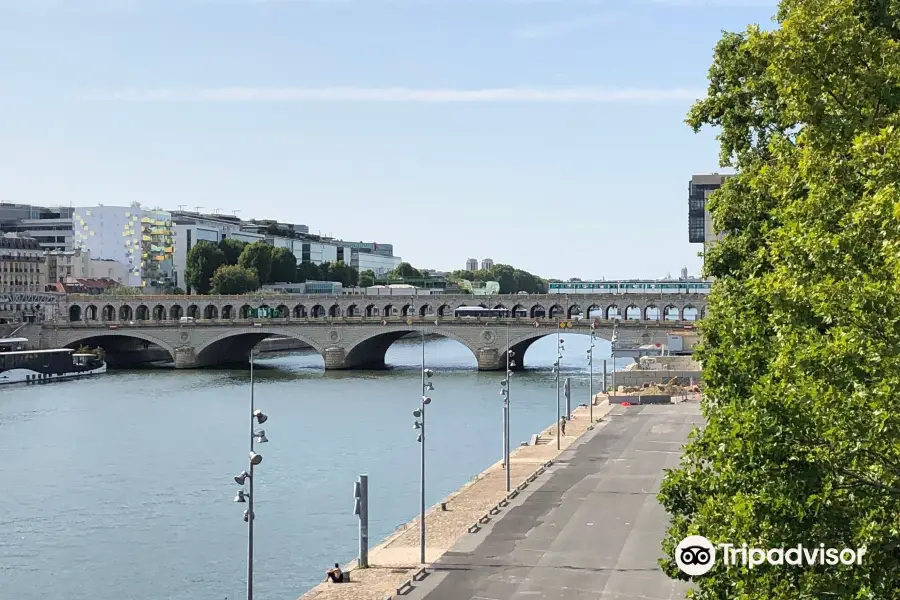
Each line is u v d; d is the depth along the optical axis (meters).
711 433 51.91
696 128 86.06
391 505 120.12
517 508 103.75
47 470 142.25
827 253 45.03
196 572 97.00
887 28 61.53
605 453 137.12
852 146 50.12
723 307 74.12
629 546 87.75
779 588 42.12
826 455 41.91
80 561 100.81
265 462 146.25
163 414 195.75
